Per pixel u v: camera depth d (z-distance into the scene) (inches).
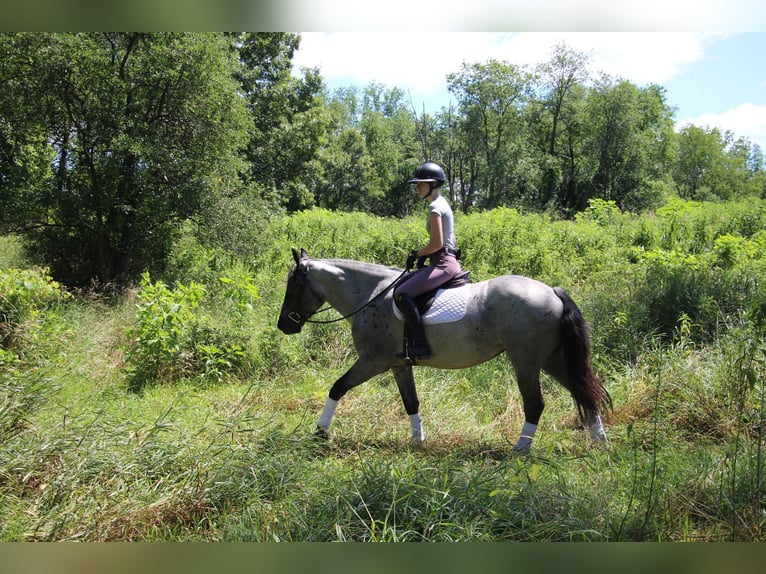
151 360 274.2
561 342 190.2
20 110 414.9
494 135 1820.9
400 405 236.2
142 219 455.2
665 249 480.1
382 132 2203.5
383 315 204.8
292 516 142.4
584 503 145.3
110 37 435.5
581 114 1820.9
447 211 198.8
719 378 219.6
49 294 303.1
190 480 155.3
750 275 311.3
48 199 439.5
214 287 413.1
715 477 156.6
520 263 428.8
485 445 199.8
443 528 134.0
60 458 161.3
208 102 446.9
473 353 195.0
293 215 820.6
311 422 217.2
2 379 207.9
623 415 220.7
